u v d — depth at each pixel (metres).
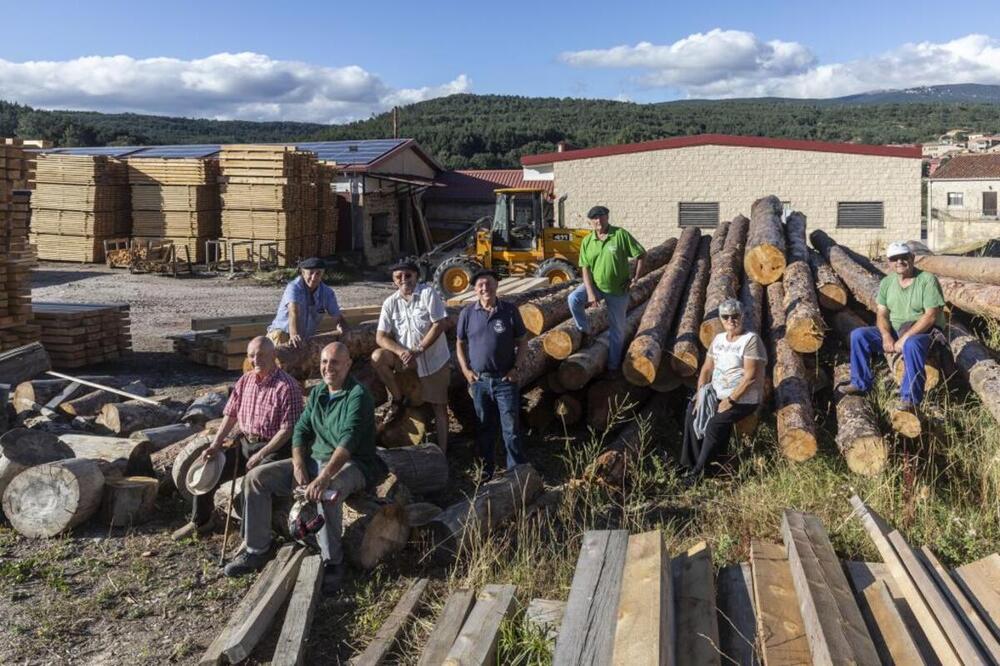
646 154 26.52
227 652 4.41
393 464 6.50
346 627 4.87
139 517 6.27
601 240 8.12
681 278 11.20
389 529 5.59
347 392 5.49
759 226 12.26
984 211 47.50
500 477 6.47
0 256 10.98
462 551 5.60
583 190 27.00
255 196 25.14
